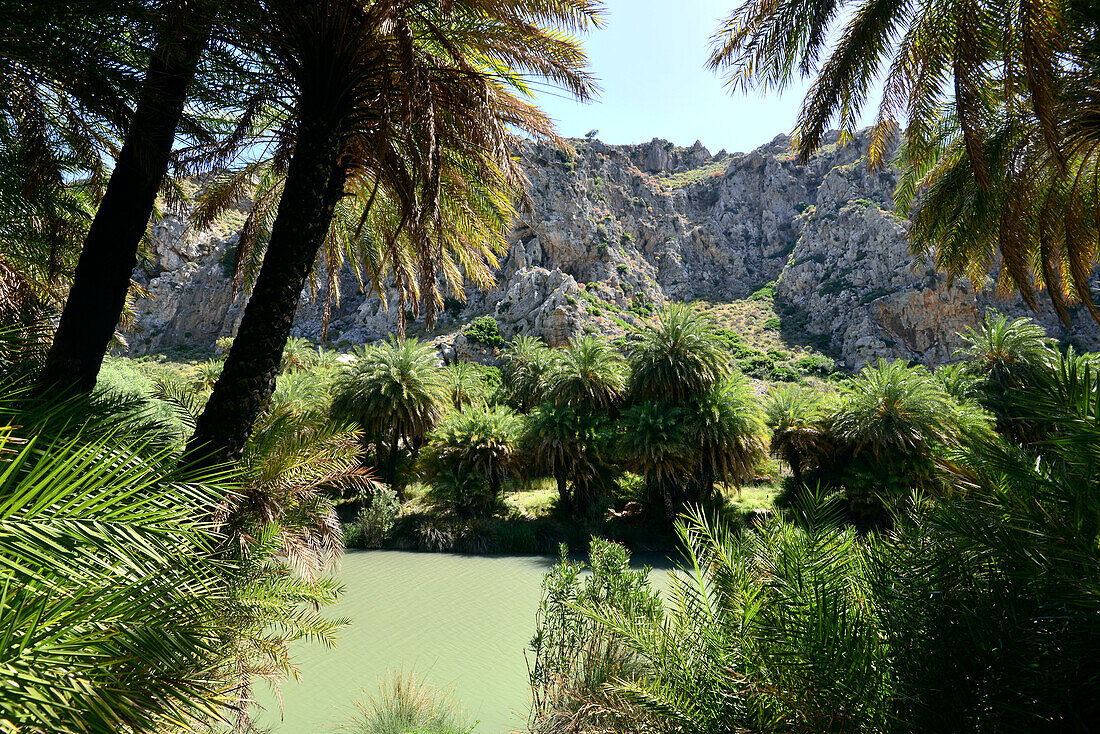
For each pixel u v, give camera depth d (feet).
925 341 229.45
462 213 27.63
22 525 5.40
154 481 7.38
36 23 13.66
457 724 28.91
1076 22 18.02
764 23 22.29
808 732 7.90
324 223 20.56
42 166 18.71
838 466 89.56
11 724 4.41
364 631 45.70
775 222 382.22
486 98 18.02
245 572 14.80
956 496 7.94
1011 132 23.99
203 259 270.26
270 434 18.89
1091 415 6.41
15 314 16.80
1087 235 26.78
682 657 10.16
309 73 18.45
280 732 29.12
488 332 216.95
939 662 7.10
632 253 336.08
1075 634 6.07
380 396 95.86
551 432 92.58
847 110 22.11
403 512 89.61
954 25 17.56
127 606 5.80
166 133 18.63
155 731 5.65
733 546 11.32
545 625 21.04
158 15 14.70
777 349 254.47
